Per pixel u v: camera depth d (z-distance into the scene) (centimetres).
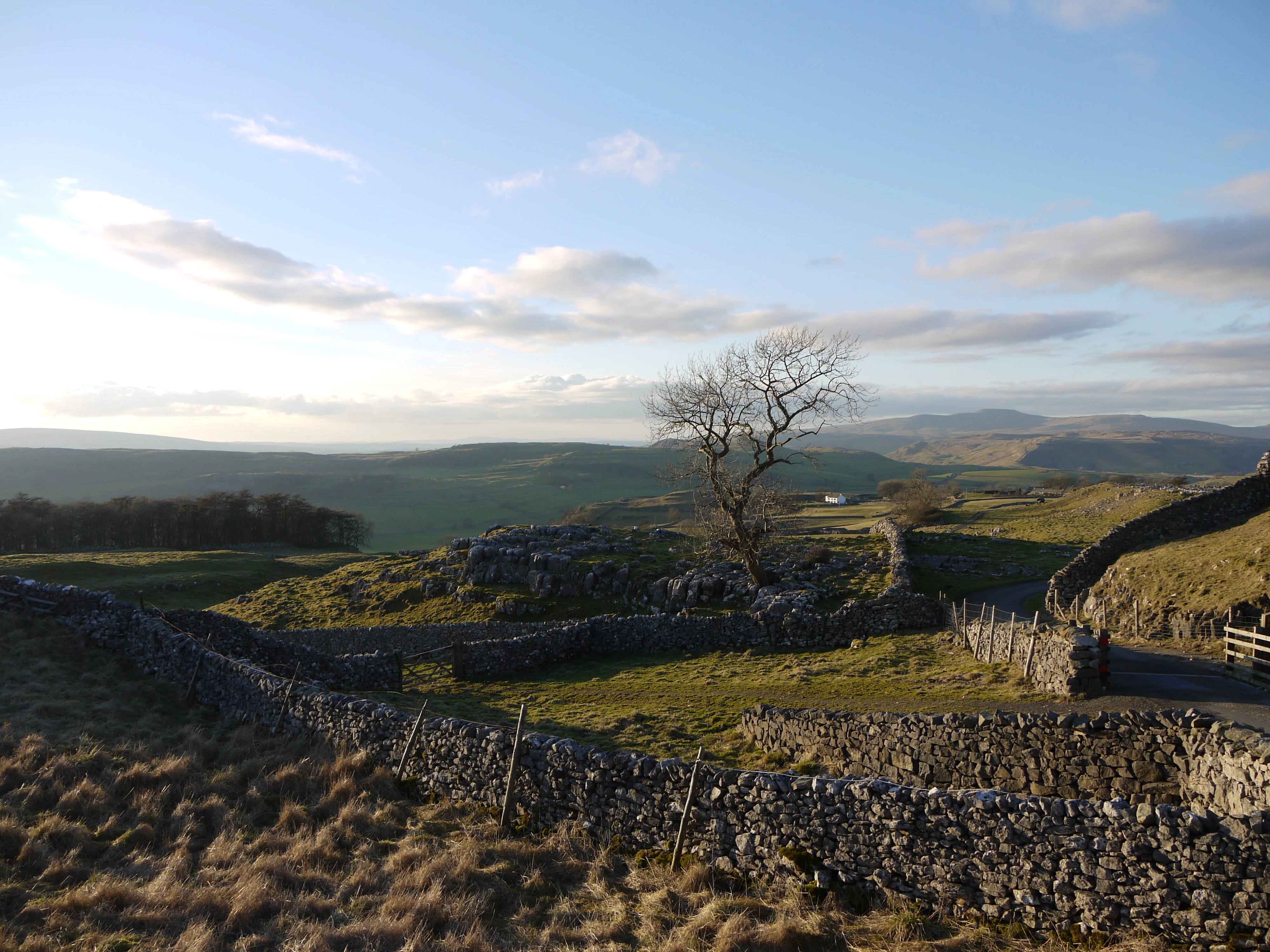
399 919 1002
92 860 1136
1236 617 2328
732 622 3384
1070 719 1358
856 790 1090
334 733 1736
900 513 8944
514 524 19388
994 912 964
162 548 12219
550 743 1399
